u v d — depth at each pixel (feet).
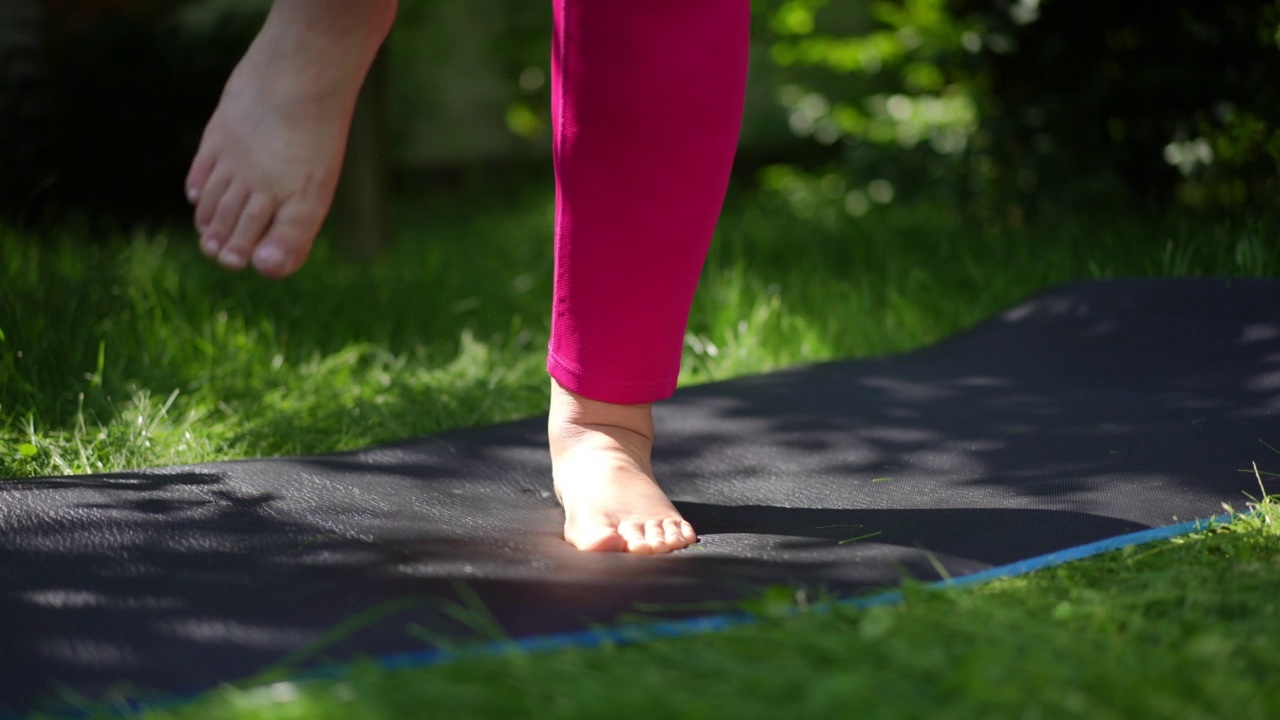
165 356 8.43
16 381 7.27
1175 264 9.85
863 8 22.03
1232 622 3.69
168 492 5.61
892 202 15.10
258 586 4.28
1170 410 6.86
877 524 5.19
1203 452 5.99
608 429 5.33
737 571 4.42
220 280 10.71
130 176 16.15
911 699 3.00
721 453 6.67
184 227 16.28
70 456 6.49
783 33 20.63
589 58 4.62
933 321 10.57
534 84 24.18
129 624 3.87
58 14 16.88
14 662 3.56
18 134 15.28
